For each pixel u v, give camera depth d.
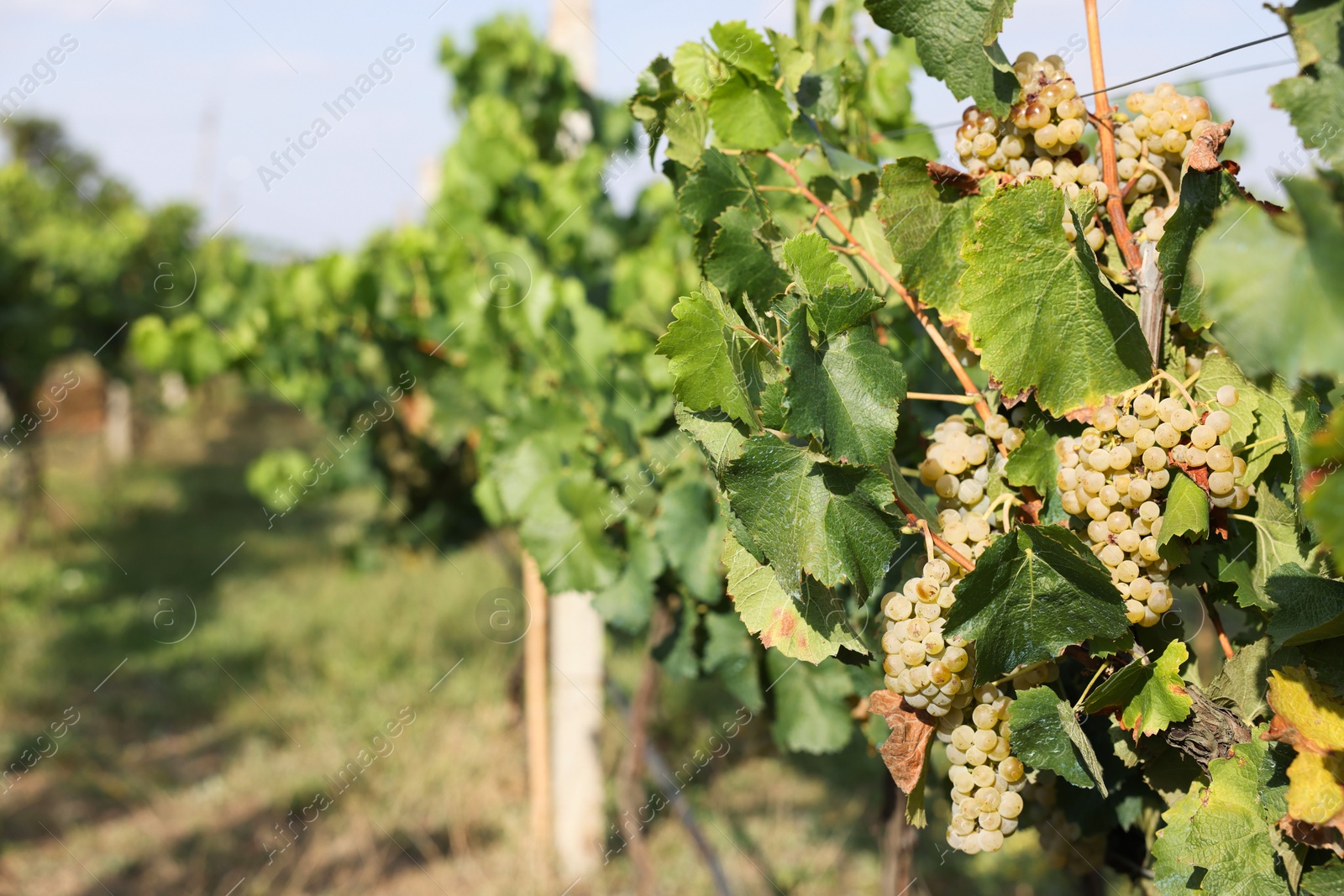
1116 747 1.16
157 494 12.55
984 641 1.06
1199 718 1.09
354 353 4.33
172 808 4.84
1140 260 1.10
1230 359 1.09
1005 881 3.87
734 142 1.33
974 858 4.01
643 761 2.98
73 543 9.98
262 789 4.93
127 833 4.58
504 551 4.39
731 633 1.87
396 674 6.30
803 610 1.14
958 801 1.14
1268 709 1.11
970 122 1.18
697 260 1.29
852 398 1.11
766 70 1.30
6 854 4.42
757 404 1.12
